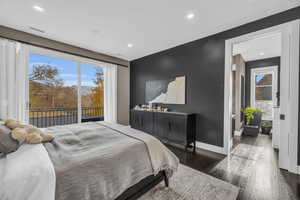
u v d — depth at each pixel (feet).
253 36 7.92
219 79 9.39
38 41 9.68
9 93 8.46
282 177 6.47
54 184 2.97
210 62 9.81
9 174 2.85
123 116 15.65
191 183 6.05
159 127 11.33
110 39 10.36
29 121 9.92
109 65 14.25
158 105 13.26
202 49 10.22
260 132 14.84
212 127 9.76
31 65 9.94
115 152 4.32
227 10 6.91
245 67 16.76
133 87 16.02
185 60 11.24
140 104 15.21
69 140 5.21
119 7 6.70
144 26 8.51
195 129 10.49
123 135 5.99
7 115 8.40
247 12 7.07
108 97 14.25
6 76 8.39
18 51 8.82
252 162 8.04
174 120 10.30
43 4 6.44
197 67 10.52
